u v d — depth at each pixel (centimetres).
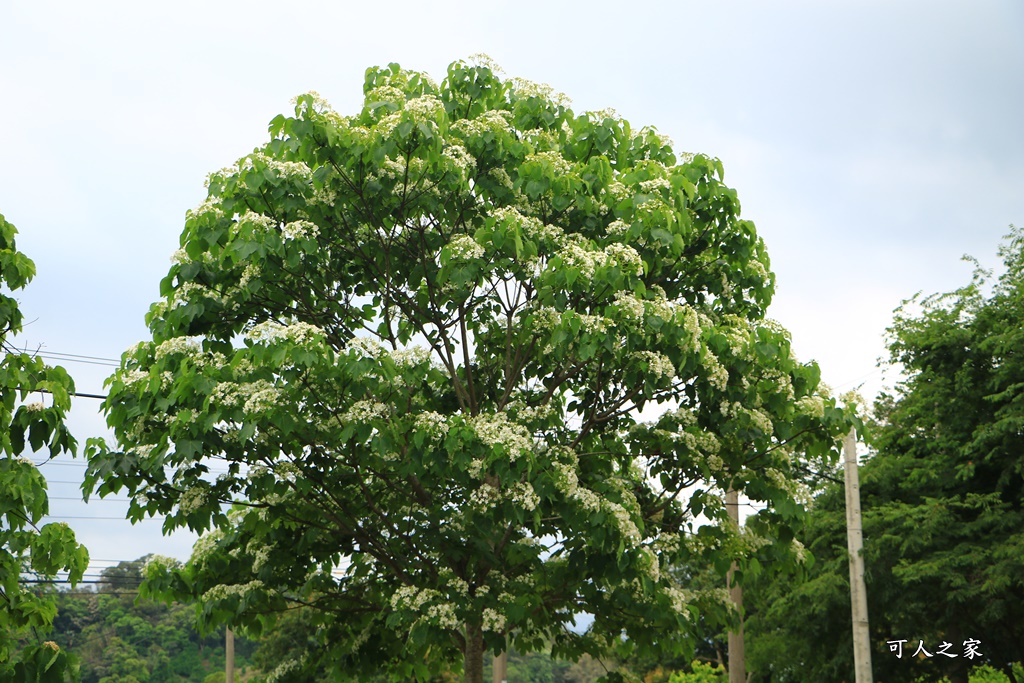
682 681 2970
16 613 881
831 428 1240
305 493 1169
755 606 2583
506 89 1305
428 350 1109
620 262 1098
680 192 1177
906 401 2330
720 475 1236
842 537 2227
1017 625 2159
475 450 1053
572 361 1216
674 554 1244
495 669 2539
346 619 1376
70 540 889
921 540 2050
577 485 1124
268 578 1257
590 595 1244
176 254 1173
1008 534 2036
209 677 5653
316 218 1160
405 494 1234
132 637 6125
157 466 1062
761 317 1306
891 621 2180
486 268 1117
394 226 1211
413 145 1095
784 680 2584
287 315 1259
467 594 1160
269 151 1159
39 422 866
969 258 2239
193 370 1041
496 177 1193
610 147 1270
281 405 1030
